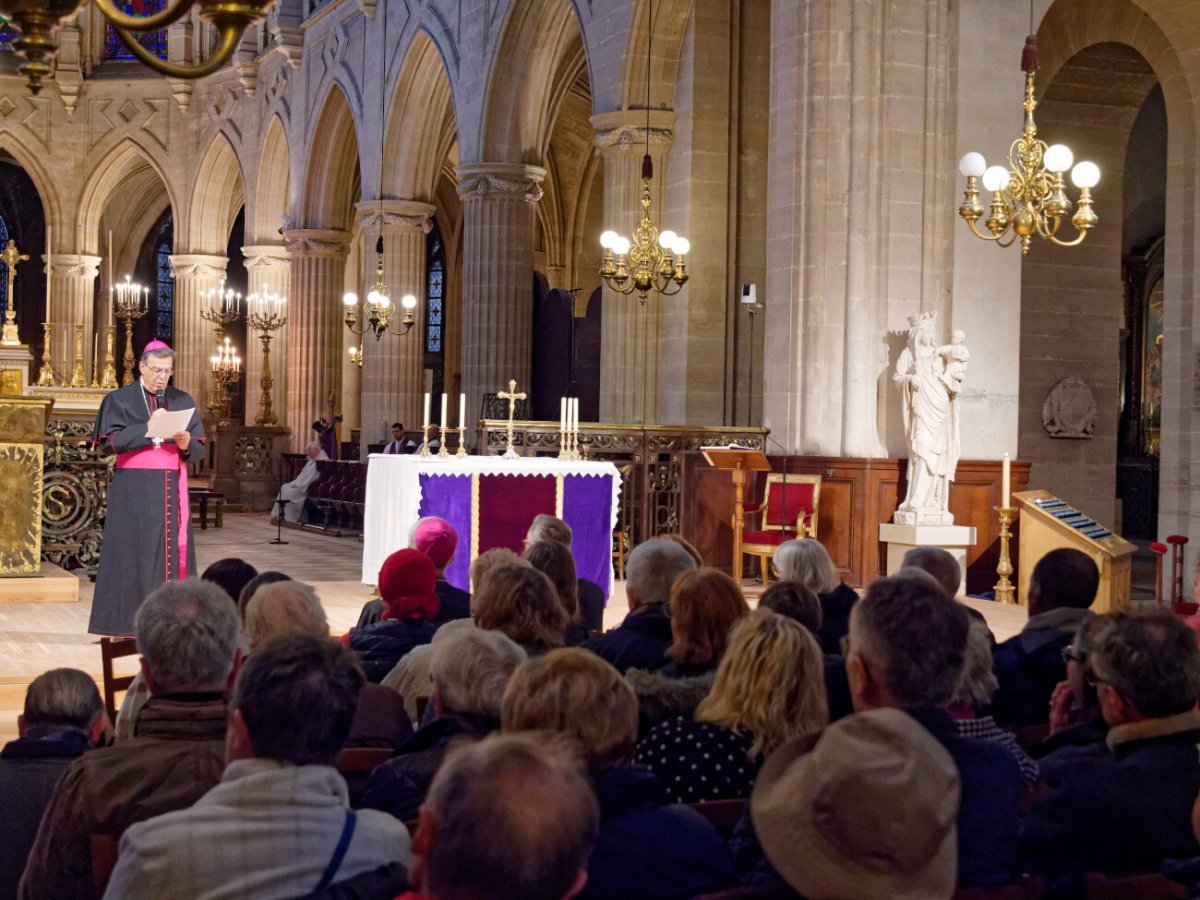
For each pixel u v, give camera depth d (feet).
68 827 10.82
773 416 48.37
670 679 14.12
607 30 60.34
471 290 74.95
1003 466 45.47
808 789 7.36
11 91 125.70
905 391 44.80
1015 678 17.22
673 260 52.39
